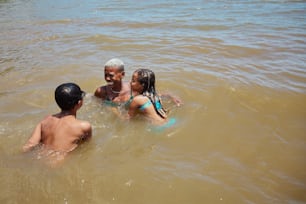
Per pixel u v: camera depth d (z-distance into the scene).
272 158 3.38
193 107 4.56
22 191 2.79
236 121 4.17
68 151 3.29
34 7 16.25
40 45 8.25
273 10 12.41
